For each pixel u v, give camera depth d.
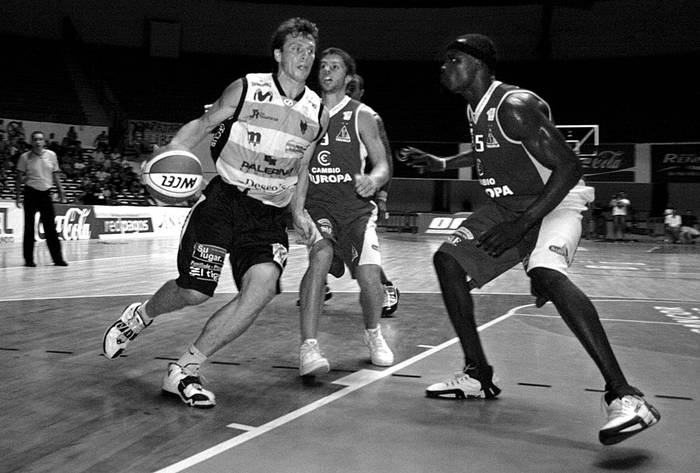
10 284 7.19
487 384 3.19
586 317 2.72
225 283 7.89
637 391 2.61
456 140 27.31
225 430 2.63
